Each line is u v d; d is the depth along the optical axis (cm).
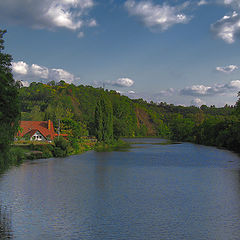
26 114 16938
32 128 9856
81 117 14262
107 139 10450
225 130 10425
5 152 2291
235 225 1855
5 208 2220
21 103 2414
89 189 2886
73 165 4791
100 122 10281
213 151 8181
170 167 4628
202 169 4400
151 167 4591
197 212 2134
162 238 1634
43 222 1898
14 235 1672
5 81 2192
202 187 3012
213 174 3884
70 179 3456
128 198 2541
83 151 7894
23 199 2478
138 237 1647
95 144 9625
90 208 2212
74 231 1739
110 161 5469
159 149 8988
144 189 2906
